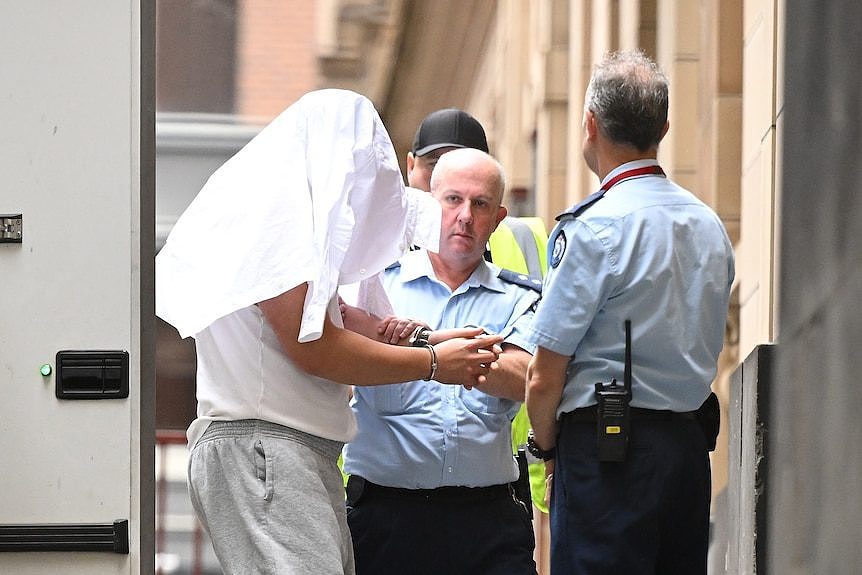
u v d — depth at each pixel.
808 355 6.05
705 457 13.01
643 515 12.62
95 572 12.34
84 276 12.41
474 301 13.91
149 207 12.48
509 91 63.19
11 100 12.49
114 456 12.36
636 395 12.78
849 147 5.80
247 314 11.45
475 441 13.34
